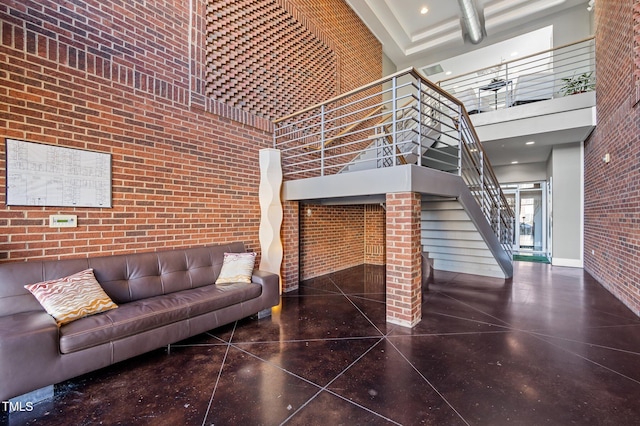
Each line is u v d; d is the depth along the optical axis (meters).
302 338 2.81
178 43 3.38
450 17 7.23
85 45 2.69
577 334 2.85
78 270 2.51
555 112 5.30
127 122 2.96
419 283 3.26
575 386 2.01
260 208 4.31
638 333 2.86
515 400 1.87
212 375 2.19
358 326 3.09
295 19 4.89
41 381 1.86
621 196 3.95
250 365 2.32
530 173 8.24
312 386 2.04
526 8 6.66
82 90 2.67
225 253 3.57
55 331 1.93
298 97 4.96
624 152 3.85
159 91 3.21
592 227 5.40
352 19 6.48
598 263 4.99
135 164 3.03
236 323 3.19
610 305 3.71
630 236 3.64
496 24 7.02
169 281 3.04
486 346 2.62
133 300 2.77
